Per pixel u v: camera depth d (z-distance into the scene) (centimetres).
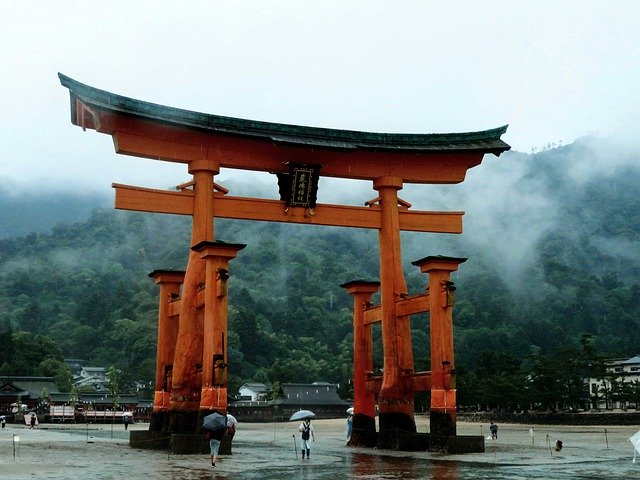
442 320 3262
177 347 3225
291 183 3434
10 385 11081
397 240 3600
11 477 2050
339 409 12269
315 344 18512
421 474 2245
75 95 3000
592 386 10094
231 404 12125
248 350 16825
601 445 4278
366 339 3850
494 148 3703
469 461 2805
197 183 3316
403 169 3684
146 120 3152
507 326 19062
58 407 9200
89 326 18875
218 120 3306
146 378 14875
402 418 3450
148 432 3553
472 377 10300
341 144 3444
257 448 3841
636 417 7888
